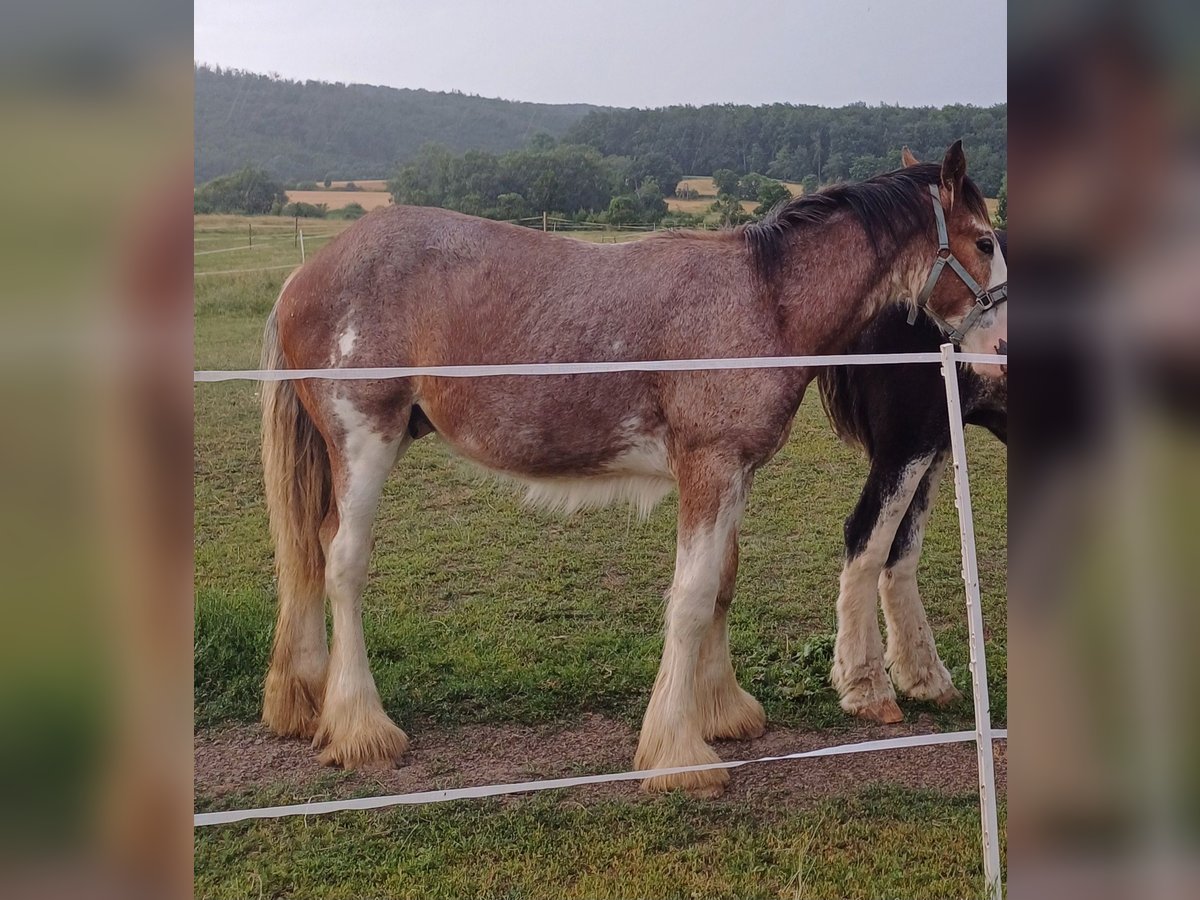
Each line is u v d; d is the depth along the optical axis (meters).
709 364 2.80
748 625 4.55
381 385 3.25
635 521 5.84
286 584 3.56
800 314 3.28
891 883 2.69
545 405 3.20
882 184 3.41
